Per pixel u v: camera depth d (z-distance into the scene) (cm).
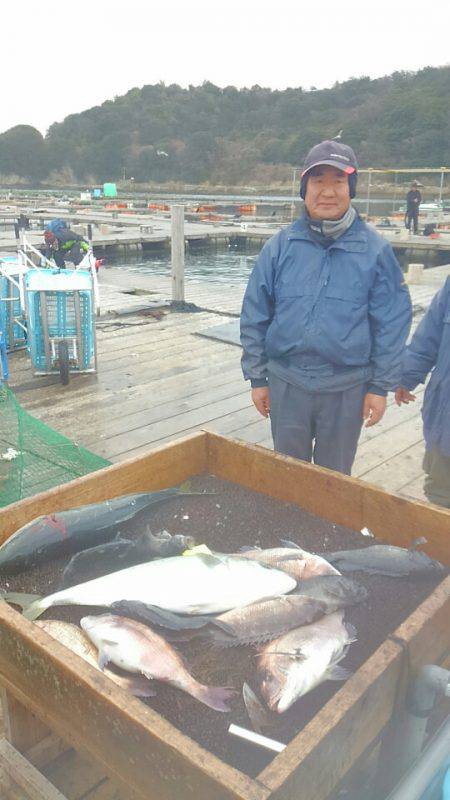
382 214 3494
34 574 182
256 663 142
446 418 258
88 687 119
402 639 130
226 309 926
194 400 545
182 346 720
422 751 136
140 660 139
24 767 165
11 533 187
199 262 1991
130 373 620
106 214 3067
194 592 165
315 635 147
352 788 148
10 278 644
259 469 225
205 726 128
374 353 263
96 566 183
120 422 492
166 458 226
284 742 125
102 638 144
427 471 277
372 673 121
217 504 218
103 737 122
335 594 161
